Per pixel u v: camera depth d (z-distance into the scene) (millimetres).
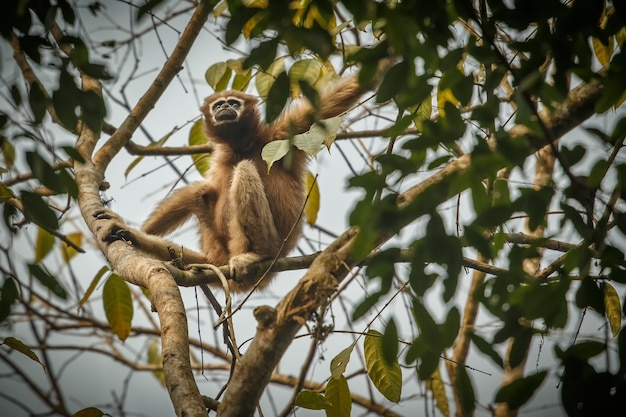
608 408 7043
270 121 7383
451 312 7469
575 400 7176
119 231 13547
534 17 7500
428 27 7367
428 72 7809
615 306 10758
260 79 12883
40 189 12945
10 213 9789
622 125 7285
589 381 7105
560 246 12297
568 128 8953
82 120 8102
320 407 10797
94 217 13508
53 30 9812
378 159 7176
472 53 7742
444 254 7223
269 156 10688
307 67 12695
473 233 7430
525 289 7824
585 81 7492
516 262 7680
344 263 9492
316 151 10477
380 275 7410
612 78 7215
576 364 7219
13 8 7719
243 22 7156
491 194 9227
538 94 7281
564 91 7465
